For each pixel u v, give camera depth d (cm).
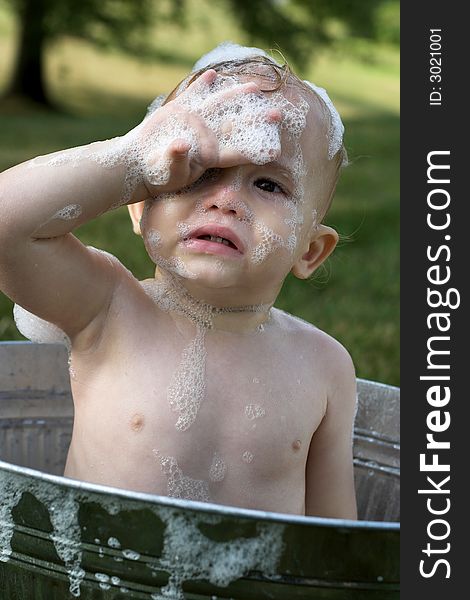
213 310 152
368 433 192
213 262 141
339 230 530
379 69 1496
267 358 156
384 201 629
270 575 119
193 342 151
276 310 170
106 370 149
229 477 149
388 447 190
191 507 113
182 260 143
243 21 1010
